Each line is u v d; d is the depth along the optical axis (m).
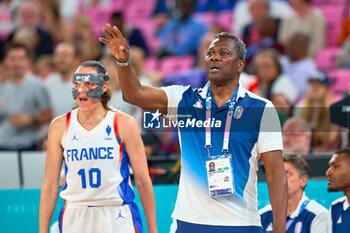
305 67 23.77
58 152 9.48
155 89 9.29
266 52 21.80
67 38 28.17
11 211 11.75
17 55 23.00
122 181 9.40
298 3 26.11
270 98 19.89
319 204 11.39
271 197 9.02
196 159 9.06
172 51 27.97
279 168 8.98
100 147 9.27
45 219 9.34
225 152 8.98
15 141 22.28
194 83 20.64
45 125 22.66
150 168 12.50
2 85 23.16
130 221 9.45
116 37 8.73
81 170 9.26
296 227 11.25
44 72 26.19
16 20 32.12
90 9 33.50
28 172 13.43
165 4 31.64
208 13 30.30
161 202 11.73
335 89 24.58
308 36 25.84
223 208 8.85
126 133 9.41
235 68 9.16
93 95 9.29
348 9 27.66
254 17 27.08
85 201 9.29
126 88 8.97
